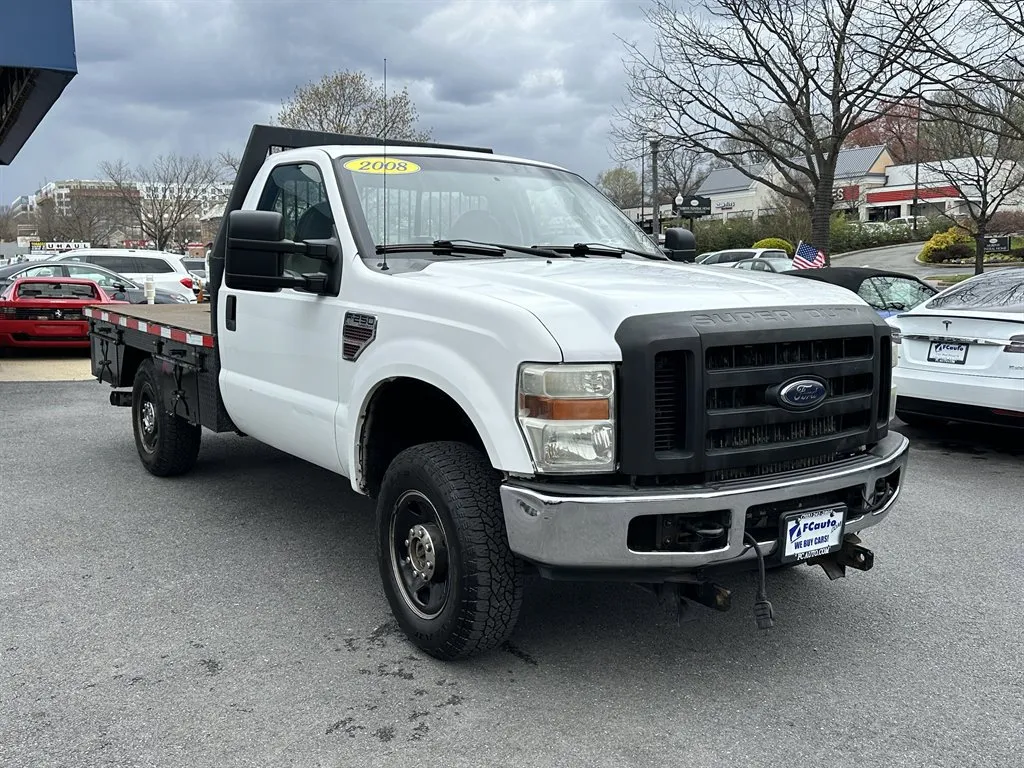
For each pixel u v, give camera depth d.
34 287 14.38
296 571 4.75
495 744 3.11
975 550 5.20
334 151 4.64
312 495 6.20
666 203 45.69
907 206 70.38
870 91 14.76
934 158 32.19
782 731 3.21
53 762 2.97
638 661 3.75
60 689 3.47
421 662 3.71
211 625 4.07
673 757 3.04
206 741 3.11
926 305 7.93
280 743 3.11
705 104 16.67
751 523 3.38
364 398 3.92
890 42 13.71
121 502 6.02
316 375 4.34
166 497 6.14
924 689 3.54
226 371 5.20
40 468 7.00
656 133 17.42
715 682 3.58
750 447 3.33
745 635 4.02
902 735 3.19
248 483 6.51
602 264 4.21
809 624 4.14
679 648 3.88
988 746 3.12
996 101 18.55
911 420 8.66
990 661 3.79
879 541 5.36
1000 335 6.93
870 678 3.62
